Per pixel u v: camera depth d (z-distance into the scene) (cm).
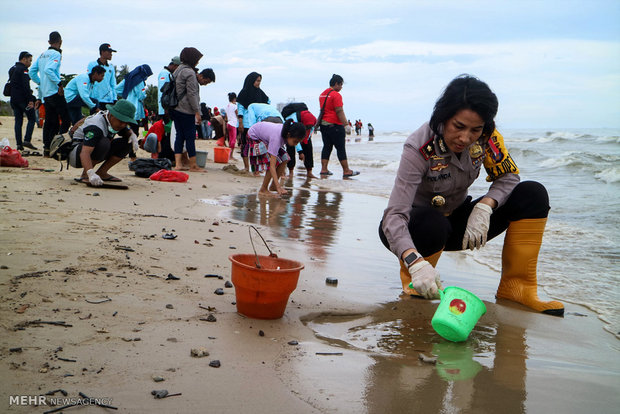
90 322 231
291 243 464
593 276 413
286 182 1002
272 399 183
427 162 305
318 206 712
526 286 343
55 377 182
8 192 541
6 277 273
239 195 756
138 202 571
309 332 259
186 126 940
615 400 206
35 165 836
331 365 220
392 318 296
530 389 213
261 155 845
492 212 328
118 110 643
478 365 236
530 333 288
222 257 373
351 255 442
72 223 415
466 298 264
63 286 269
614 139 2789
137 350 210
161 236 409
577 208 721
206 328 243
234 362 210
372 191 909
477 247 319
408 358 238
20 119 1029
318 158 1936
